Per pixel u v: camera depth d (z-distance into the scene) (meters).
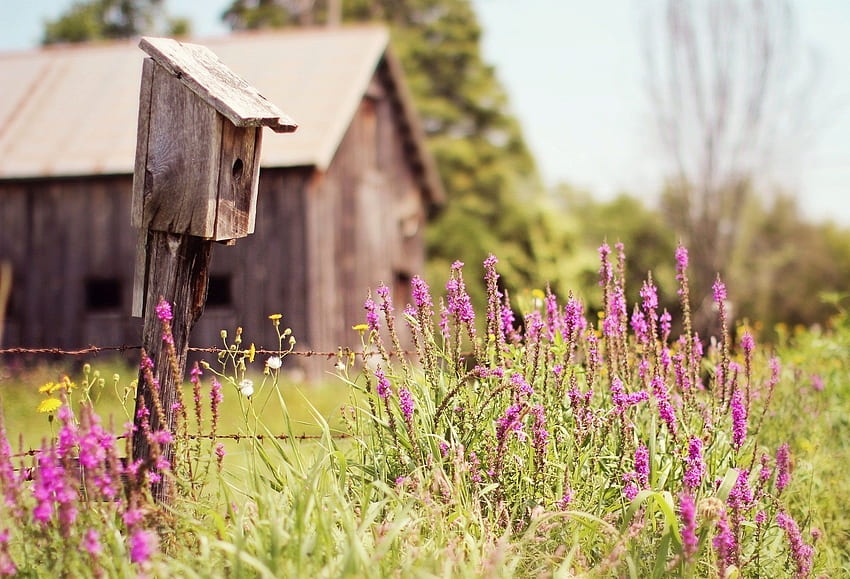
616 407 4.90
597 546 4.54
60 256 18.45
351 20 39.59
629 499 4.65
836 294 9.05
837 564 5.14
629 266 30.47
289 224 17.72
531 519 4.52
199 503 4.46
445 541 4.21
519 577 4.13
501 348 5.28
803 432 6.78
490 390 5.09
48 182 18.41
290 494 4.42
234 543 4.08
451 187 33.66
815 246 37.69
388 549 4.05
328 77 19.00
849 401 7.50
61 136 18.86
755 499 4.84
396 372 5.82
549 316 5.71
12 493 3.97
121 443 7.07
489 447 4.90
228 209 5.00
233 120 4.78
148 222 4.92
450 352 5.21
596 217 33.72
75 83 20.38
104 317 18.33
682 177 28.55
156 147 4.94
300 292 17.64
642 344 5.56
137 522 3.86
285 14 41.59
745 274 36.31
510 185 33.53
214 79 5.05
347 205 19.78
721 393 5.31
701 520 4.29
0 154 18.52
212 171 4.87
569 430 5.09
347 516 3.99
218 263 17.94
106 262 18.31
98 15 47.06
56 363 17.84
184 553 4.01
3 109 19.78
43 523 3.91
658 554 4.24
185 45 5.28
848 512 5.98
